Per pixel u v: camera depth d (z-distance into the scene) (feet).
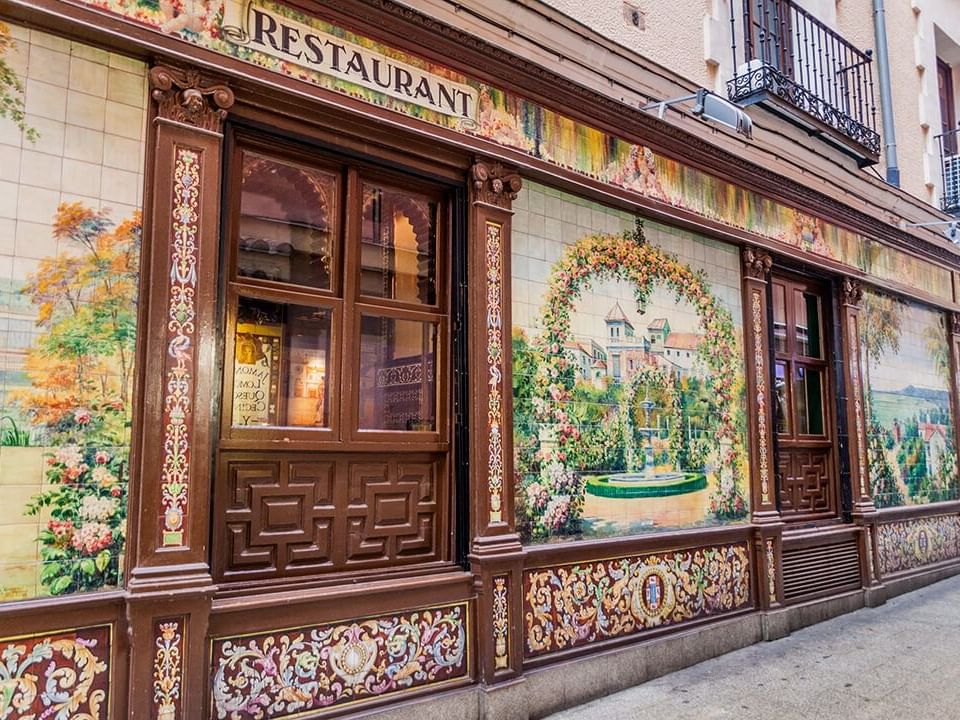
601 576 14.90
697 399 17.84
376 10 12.01
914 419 26.45
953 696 14.44
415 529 12.79
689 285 18.10
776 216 20.70
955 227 25.25
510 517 13.32
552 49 14.75
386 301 12.85
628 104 16.05
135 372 9.72
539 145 14.51
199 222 10.23
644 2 18.40
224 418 10.82
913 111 29.81
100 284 9.56
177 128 10.14
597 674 14.33
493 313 13.52
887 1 29.27
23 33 9.27
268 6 10.96
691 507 17.28
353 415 12.11
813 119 21.65
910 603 22.88
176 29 10.09
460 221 13.66
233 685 9.98
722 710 13.67
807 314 23.34
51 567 8.91
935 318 28.76
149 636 9.20
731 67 20.76
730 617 17.69
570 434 14.85
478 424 13.04
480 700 12.41
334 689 10.91
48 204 9.27
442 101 12.98
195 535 9.78
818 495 22.41
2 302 8.86
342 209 12.43
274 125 11.22
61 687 8.75
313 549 11.53
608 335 15.93
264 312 11.74
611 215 16.34
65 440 9.14
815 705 13.93
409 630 11.84
